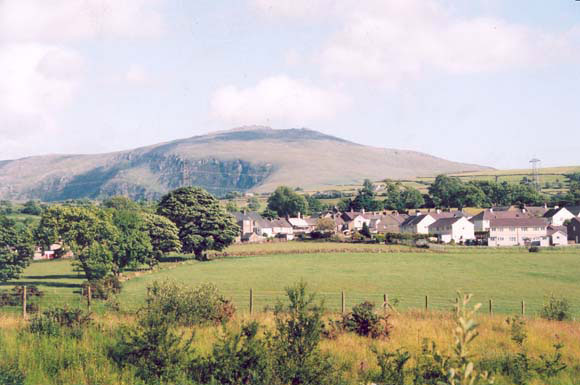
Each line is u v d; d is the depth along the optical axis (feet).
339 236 492.54
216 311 88.12
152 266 309.42
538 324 100.89
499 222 512.22
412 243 448.65
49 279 272.51
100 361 55.62
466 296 18.92
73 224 246.47
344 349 70.44
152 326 56.39
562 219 564.71
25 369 52.85
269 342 51.67
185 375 51.24
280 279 269.44
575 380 60.18
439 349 69.87
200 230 373.81
